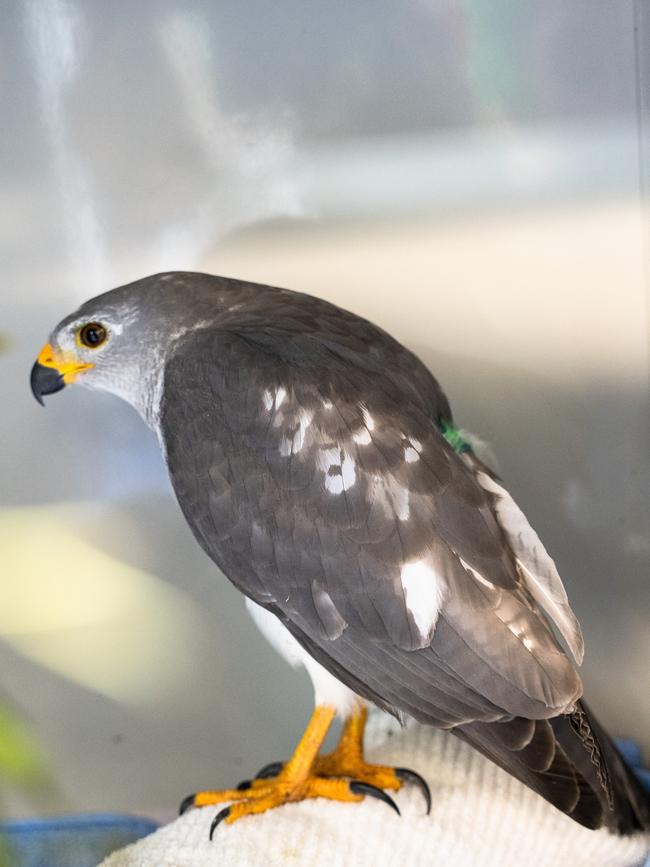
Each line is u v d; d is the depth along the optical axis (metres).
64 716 2.05
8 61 1.85
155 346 1.68
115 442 1.98
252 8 1.85
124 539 2.01
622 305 1.91
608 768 1.53
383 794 1.59
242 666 2.04
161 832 1.58
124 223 1.91
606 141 1.87
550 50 1.84
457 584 1.41
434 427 1.52
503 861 1.54
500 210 1.90
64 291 1.93
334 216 1.92
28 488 1.99
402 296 1.94
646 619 1.93
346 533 1.44
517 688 1.39
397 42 1.86
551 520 1.96
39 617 2.03
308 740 1.62
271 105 1.88
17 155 1.88
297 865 1.49
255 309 1.67
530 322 1.93
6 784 2.02
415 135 1.89
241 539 1.49
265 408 1.49
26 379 1.95
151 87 1.87
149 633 2.04
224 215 1.92
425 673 1.43
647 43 1.81
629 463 1.93
